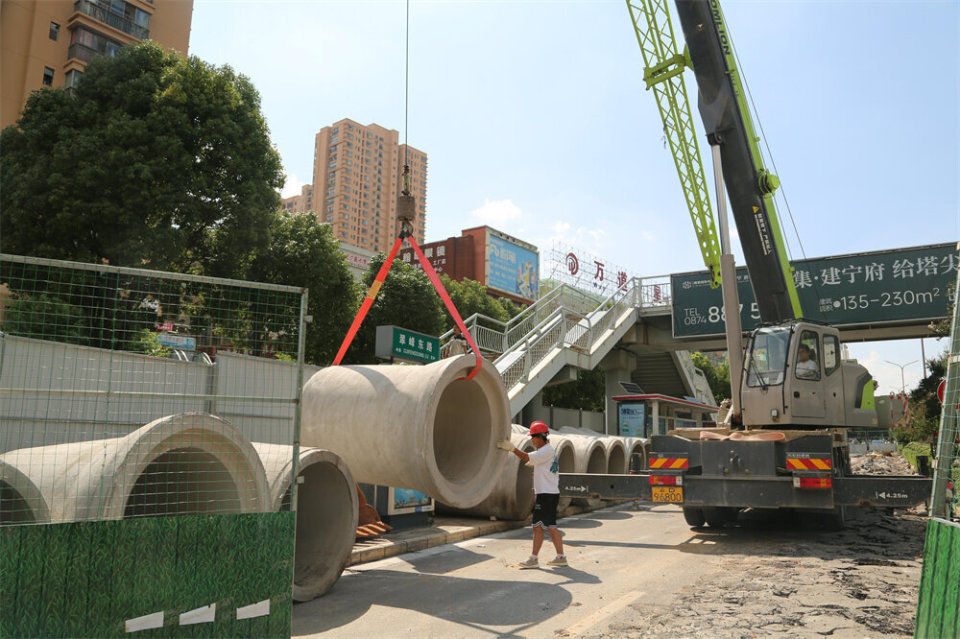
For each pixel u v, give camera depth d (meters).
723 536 10.40
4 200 17.02
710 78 11.85
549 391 36.34
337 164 129.12
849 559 8.18
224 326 6.44
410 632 5.18
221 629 3.87
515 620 5.48
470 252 80.69
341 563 6.44
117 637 3.49
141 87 18.27
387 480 7.95
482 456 8.47
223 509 5.54
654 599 6.14
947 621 3.44
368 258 52.75
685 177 15.60
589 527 11.84
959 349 3.89
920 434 21.33
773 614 5.56
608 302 27.38
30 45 31.44
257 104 20.92
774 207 12.38
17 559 3.24
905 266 22.91
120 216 16.73
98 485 4.78
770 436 9.91
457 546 9.48
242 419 9.21
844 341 25.75
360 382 8.23
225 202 18.67
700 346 29.11
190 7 37.72
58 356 7.52
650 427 22.77
